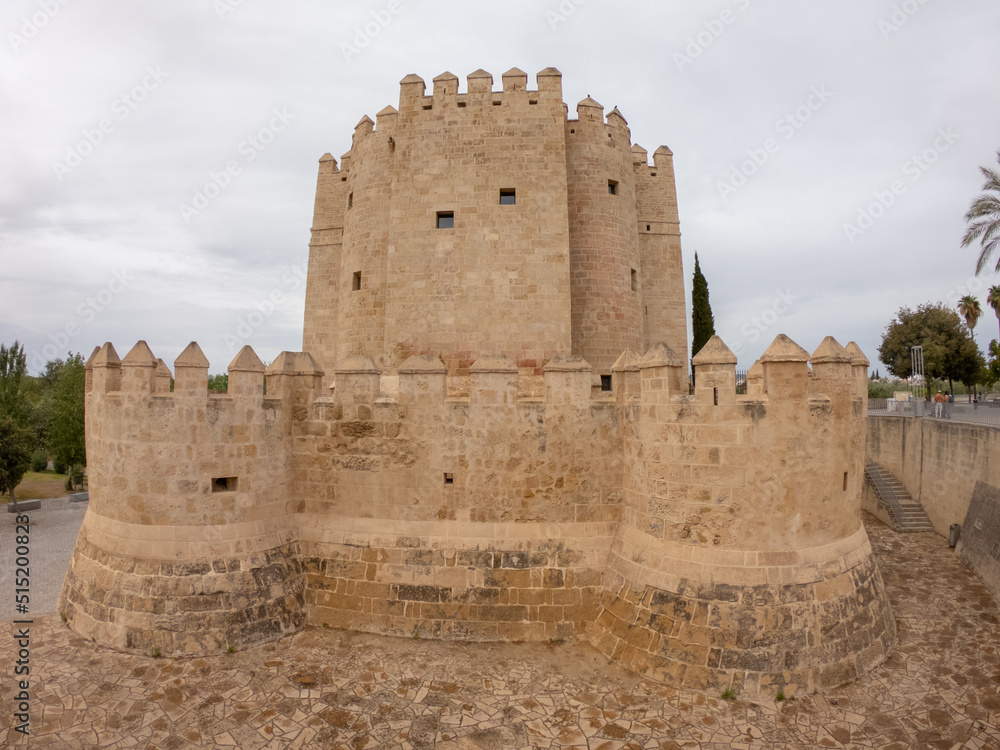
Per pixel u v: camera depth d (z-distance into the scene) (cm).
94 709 1065
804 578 1190
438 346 2162
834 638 1170
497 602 1381
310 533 1512
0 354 5000
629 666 1216
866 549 1379
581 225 2348
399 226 2234
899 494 2627
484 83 2239
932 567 1917
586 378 1453
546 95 2220
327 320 2792
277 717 1053
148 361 1378
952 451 2231
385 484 1477
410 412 1470
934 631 1409
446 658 1271
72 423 3769
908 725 1028
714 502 1223
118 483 1394
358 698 1116
